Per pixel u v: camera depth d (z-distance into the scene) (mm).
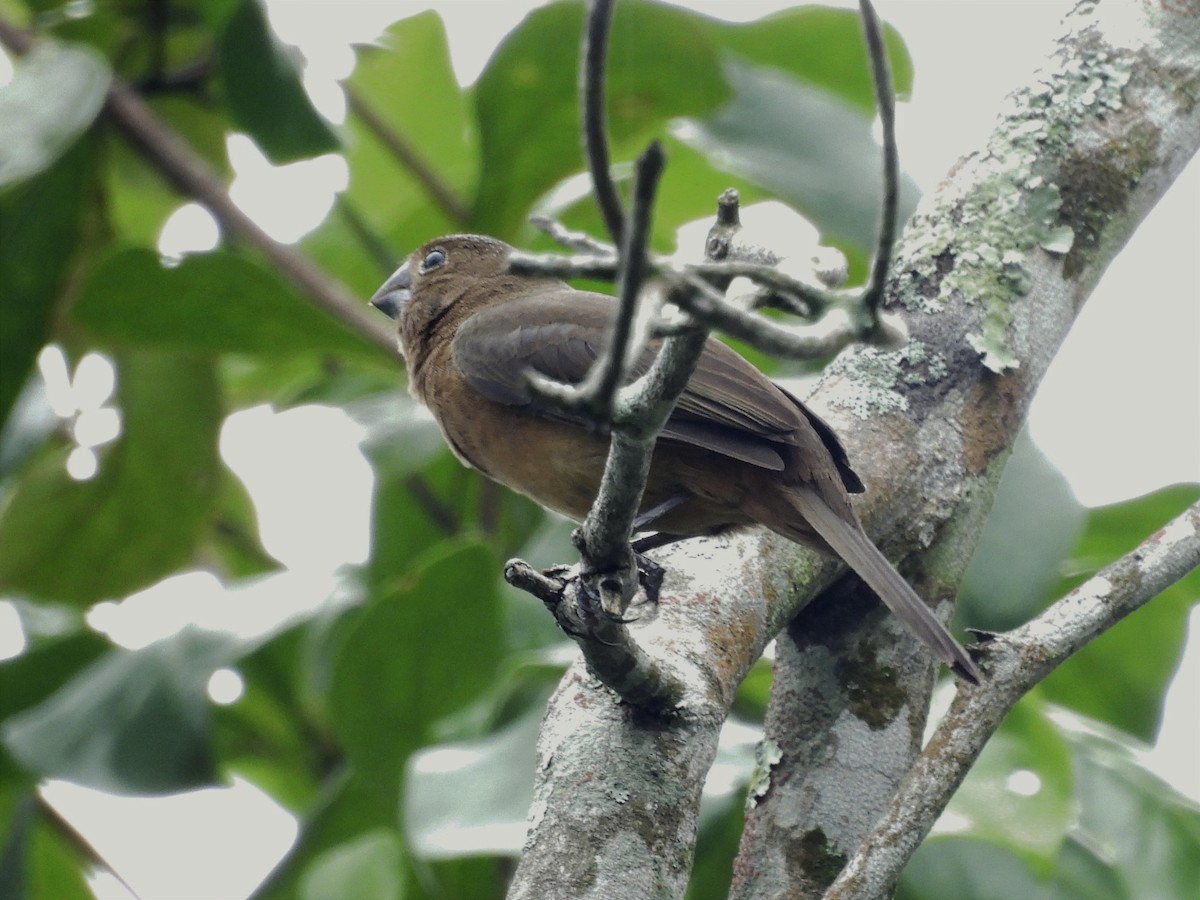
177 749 9977
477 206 11555
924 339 8438
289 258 11211
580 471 8523
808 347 4523
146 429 12320
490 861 9820
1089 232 8672
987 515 8375
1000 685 6715
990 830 8164
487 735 9211
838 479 7895
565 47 11156
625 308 4266
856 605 8023
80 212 11445
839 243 11398
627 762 6672
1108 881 9789
